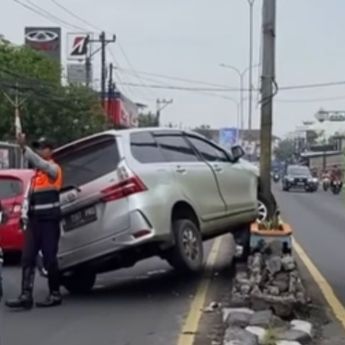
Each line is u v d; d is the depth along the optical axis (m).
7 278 14.76
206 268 15.44
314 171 88.75
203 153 13.98
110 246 11.93
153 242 11.95
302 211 35.25
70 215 12.22
